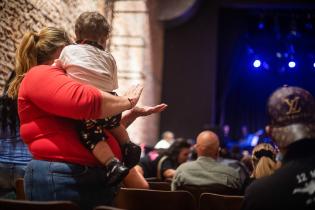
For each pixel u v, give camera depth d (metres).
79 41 2.15
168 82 14.34
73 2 6.00
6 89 2.98
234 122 16.70
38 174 1.98
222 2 14.37
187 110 14.19
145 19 11.43
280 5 14.08
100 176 2.01
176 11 13.42
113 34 8.45
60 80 1.96
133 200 2.76
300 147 1.73
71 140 1.99
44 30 2.40
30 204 1.69
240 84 16.27
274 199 1.68
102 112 1.96
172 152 5.45
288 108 1.76
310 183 1.68
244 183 3.80
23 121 2.06
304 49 14.59
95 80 2.04
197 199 3.60
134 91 2.12
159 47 13.65
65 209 1.67
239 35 15.06
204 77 14.25
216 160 3.84
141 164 5.27
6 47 4.18
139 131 10.91
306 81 14.51
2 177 2.94
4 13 4.12
